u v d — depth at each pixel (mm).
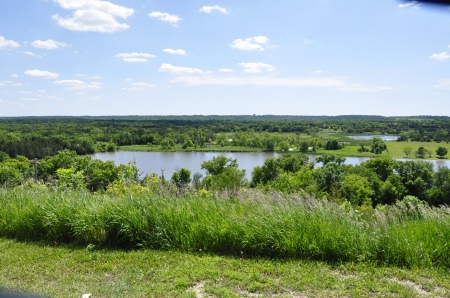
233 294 4461
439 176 46062
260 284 4734
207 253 6031
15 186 9648
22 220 7086
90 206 7074
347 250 5629
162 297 4445
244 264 5516
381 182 48250
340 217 6438
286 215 6309
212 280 4898
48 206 7207
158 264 5539
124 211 6707
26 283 4879
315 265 5457
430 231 5934
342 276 5078
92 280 5004
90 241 6633
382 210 7094
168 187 8750
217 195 8094
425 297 4402
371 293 4535
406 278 4988
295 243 5805
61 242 6746
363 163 55750
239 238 6016
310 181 45250
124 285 4789
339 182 42719
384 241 5680
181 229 6375
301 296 4461
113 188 9602
